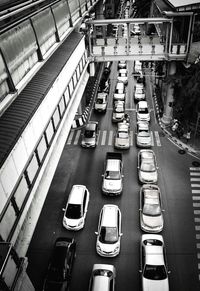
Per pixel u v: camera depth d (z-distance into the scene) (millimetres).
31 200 12977
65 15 20609
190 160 26578
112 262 17953
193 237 19438
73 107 21531
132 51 29469
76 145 29500
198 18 27859
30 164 12961
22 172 11773
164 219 20781
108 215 19328
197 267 17594
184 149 28031
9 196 10539
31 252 18734
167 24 27203
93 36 30875
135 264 17781
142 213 20047
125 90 40906
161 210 20391
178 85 28875
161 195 22781
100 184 24156
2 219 10227
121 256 18297
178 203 22078
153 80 43156
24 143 11852
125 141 28500
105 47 30422
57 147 17438
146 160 24906
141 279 16375
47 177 15594
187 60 27172
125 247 18859
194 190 23219
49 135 15656
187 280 16906
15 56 11461
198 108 25000
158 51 29203
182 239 19312
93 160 27188
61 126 17469
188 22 27672
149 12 47125
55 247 17359
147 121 32344
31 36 13500
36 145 13406
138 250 18656
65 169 26062
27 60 13039
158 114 34000
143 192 21281
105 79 42188
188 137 28453
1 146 10664
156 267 16234
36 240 19547
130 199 22594
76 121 32000
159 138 29969
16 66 11516
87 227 20359
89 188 23781
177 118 29938
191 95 24922
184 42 28719
